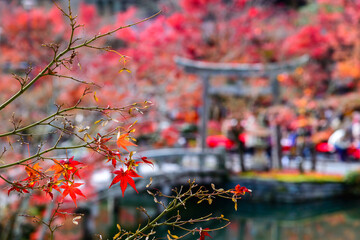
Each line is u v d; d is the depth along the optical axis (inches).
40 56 245.8
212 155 579.2
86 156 185.3
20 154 154.3
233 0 696.4
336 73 720.3
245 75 609.0
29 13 330.0
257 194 568.7
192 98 586.6
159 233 393.7
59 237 232.4
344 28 697.6
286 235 437.4
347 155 780.6
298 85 728.3
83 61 241.6
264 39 733.3
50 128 188.5
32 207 221.1
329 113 717.3
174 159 569.3
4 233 215.8
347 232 453.4
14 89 208.8
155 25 550.0
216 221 460.4
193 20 655.1
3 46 298.7
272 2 823.1
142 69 496.7
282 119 624.4
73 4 374.6
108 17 444.1
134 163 58.7
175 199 66.4
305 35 717.9
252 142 688.4
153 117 455.8
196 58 668.7
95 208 435.5
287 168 698.8
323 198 590.9
